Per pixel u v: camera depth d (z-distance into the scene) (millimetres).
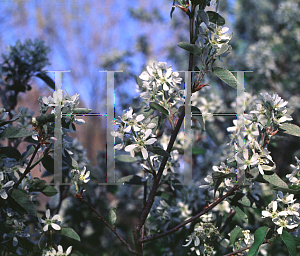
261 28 4117
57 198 2398
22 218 1469
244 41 4254
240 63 3947
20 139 1912
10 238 1470
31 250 1489
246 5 4391
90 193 1898
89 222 2383
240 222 1840
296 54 3857
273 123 1259
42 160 1395
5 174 1396
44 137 1302
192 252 1526
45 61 2197
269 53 3818
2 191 1315
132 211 2676
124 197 2701
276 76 3818
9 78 2133
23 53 2141
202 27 1208
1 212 1465
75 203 2375
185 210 2068
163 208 1935
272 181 1269
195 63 4105
